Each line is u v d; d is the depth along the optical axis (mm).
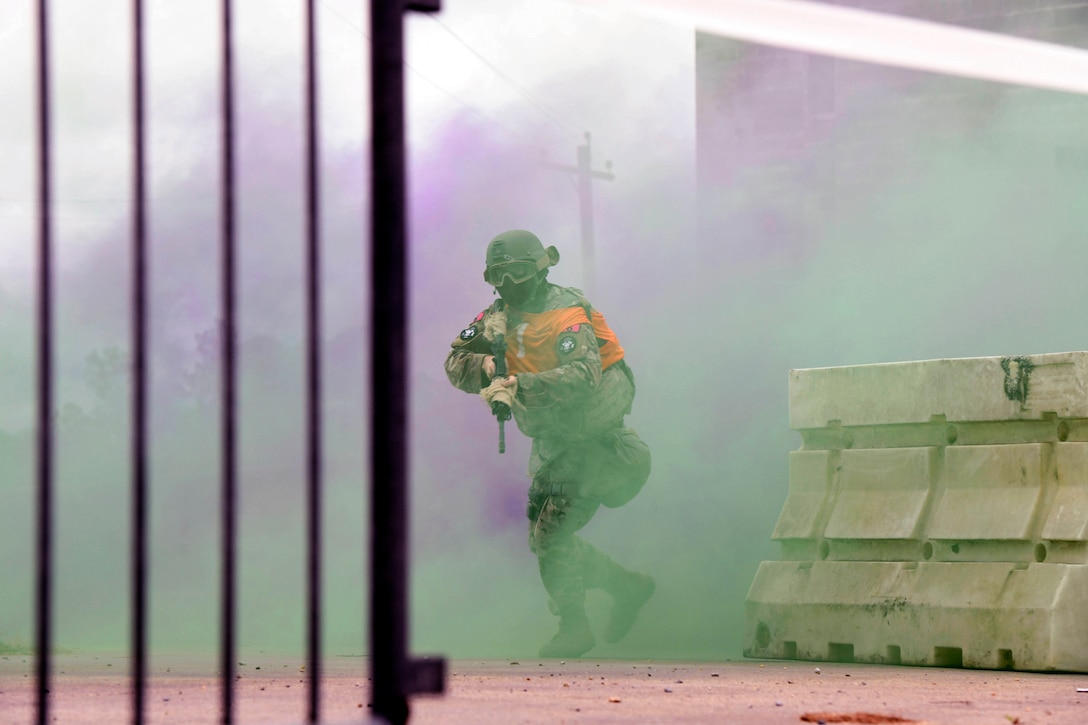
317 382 8586
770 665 23031
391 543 8508
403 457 8508
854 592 23703
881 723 12828
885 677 19547
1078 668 20562
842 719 12977
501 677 19500
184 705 14781
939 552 22859
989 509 22250
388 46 8578
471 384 26828
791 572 24984
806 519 24938
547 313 26812
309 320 8625
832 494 24875
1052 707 14578
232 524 8414
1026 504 21844
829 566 24328
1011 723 12680
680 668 21953
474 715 13117
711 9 9539
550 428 26484
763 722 12578
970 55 10539
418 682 8570
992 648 21266
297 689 17312
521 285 26516
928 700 15406
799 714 13477
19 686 18391
